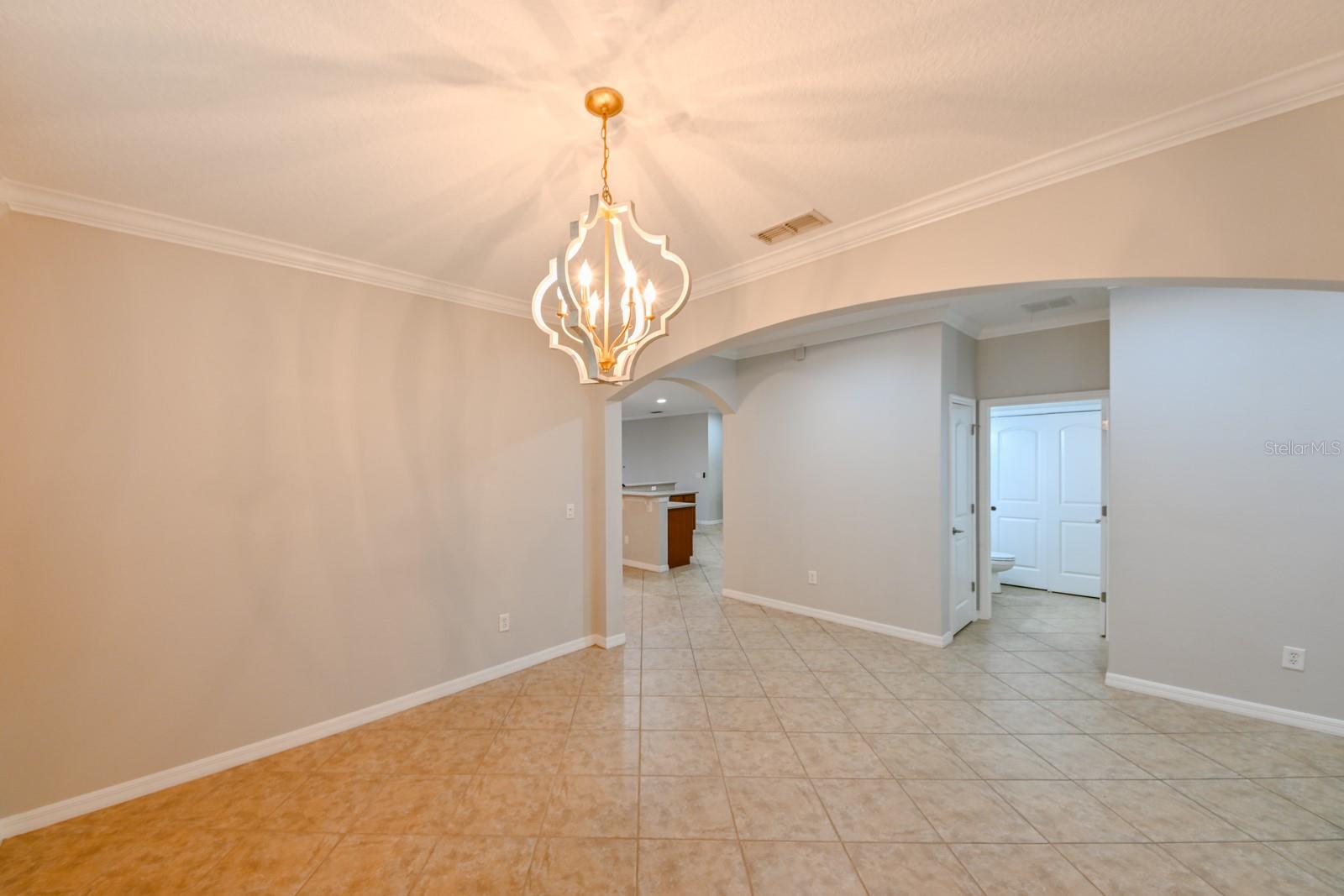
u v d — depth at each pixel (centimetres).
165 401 232
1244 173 159
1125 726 274
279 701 258
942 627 390
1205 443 294
